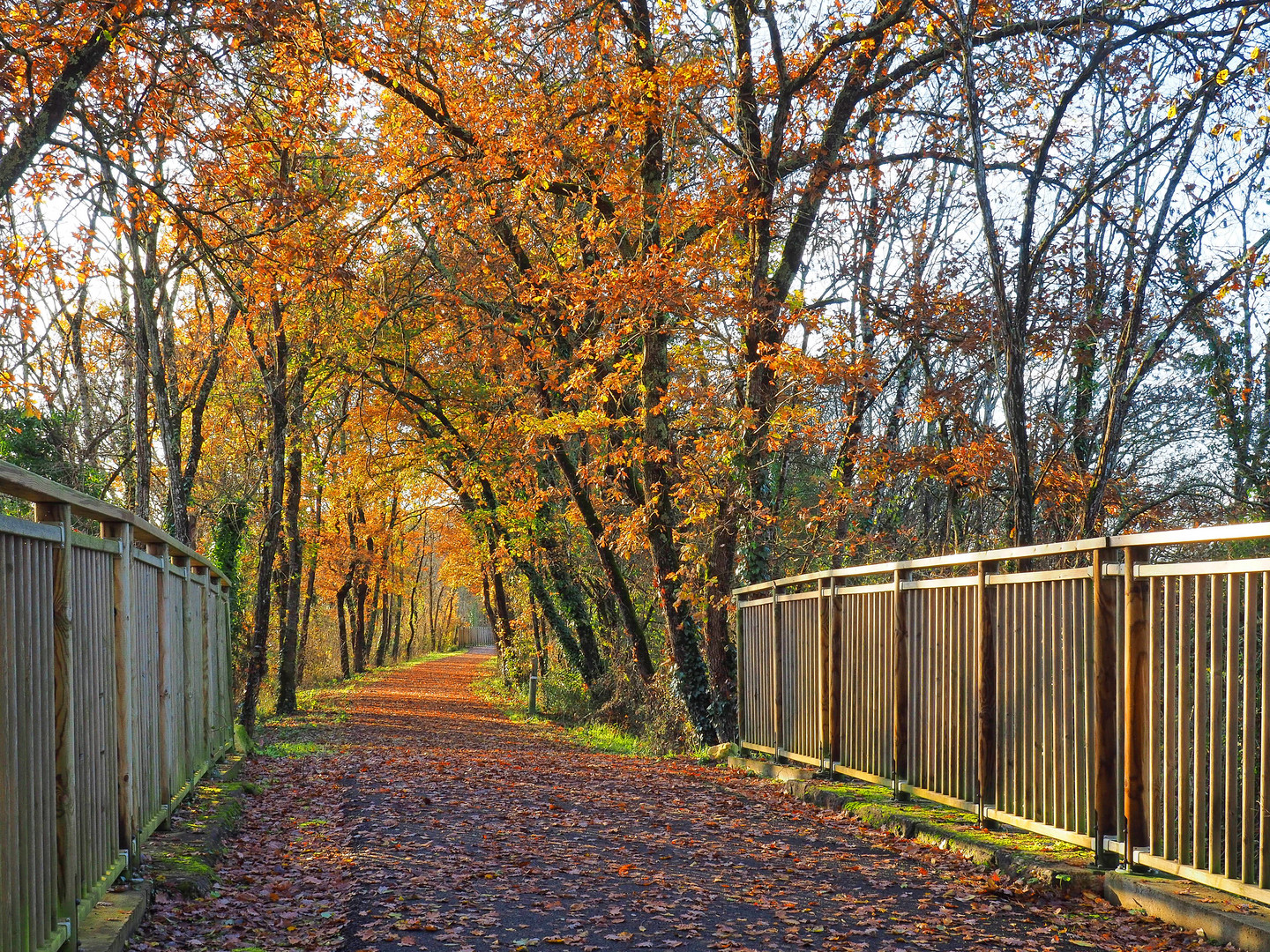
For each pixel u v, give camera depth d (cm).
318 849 712
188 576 828
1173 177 1220
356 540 4200
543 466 2255
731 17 1449
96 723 477
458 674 4522
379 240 1872
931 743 783
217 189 1389
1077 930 496
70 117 1120
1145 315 1406
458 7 1534
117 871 507
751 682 1236
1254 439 1509
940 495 2019
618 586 1939
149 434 1487
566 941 480
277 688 2970
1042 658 635
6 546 344
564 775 1170
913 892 584
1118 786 562
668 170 1532
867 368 1391
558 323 1805
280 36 1123
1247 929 437
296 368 2125
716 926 512
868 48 1420
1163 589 520
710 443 1437
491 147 1523
